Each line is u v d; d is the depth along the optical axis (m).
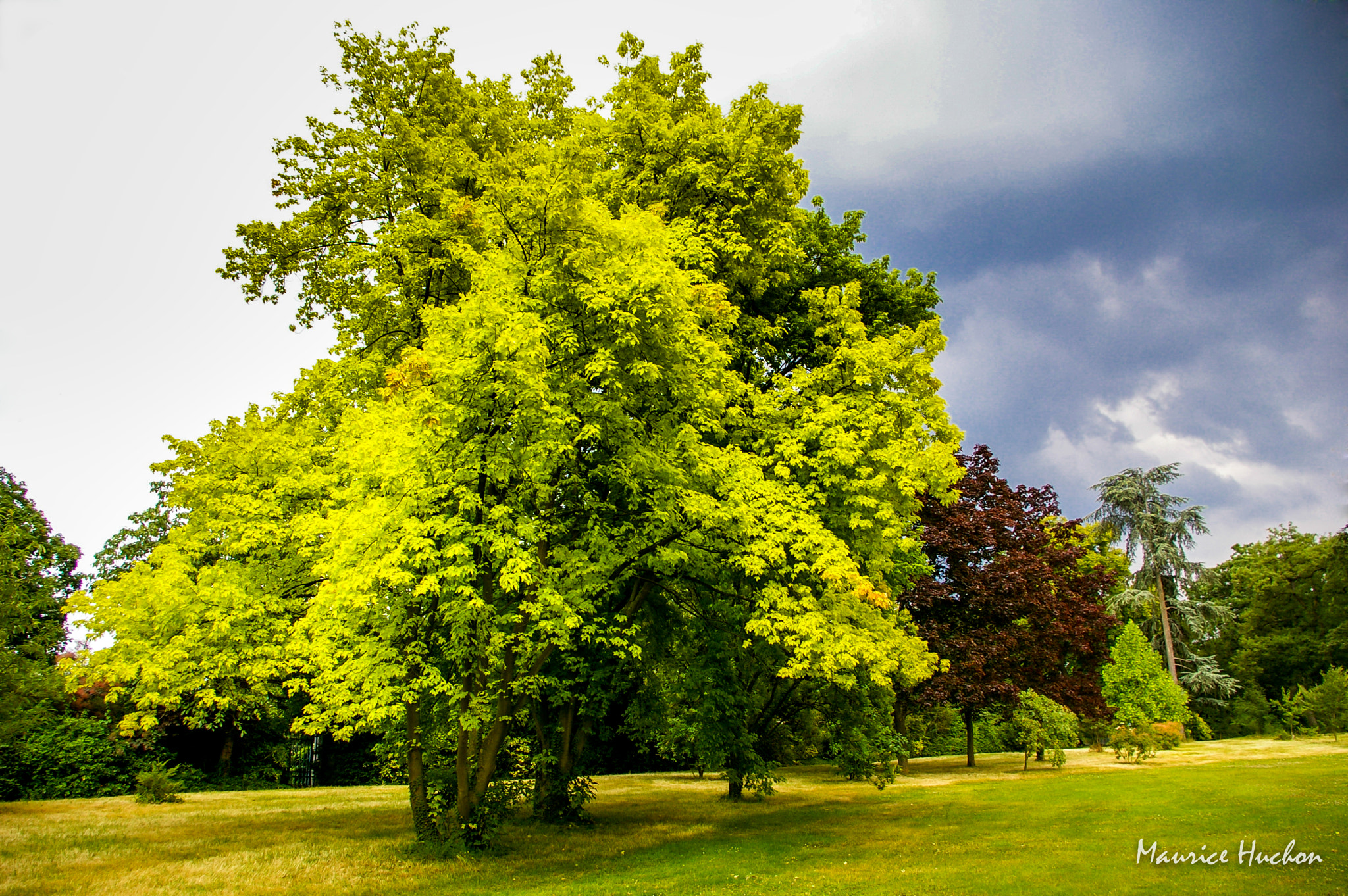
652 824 14.10
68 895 8.67
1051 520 38.78
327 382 16.59
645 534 12.21
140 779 18.33
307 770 25.58
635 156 16.33
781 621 11.24
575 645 12.32
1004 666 23.89
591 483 13.19
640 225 11.55
